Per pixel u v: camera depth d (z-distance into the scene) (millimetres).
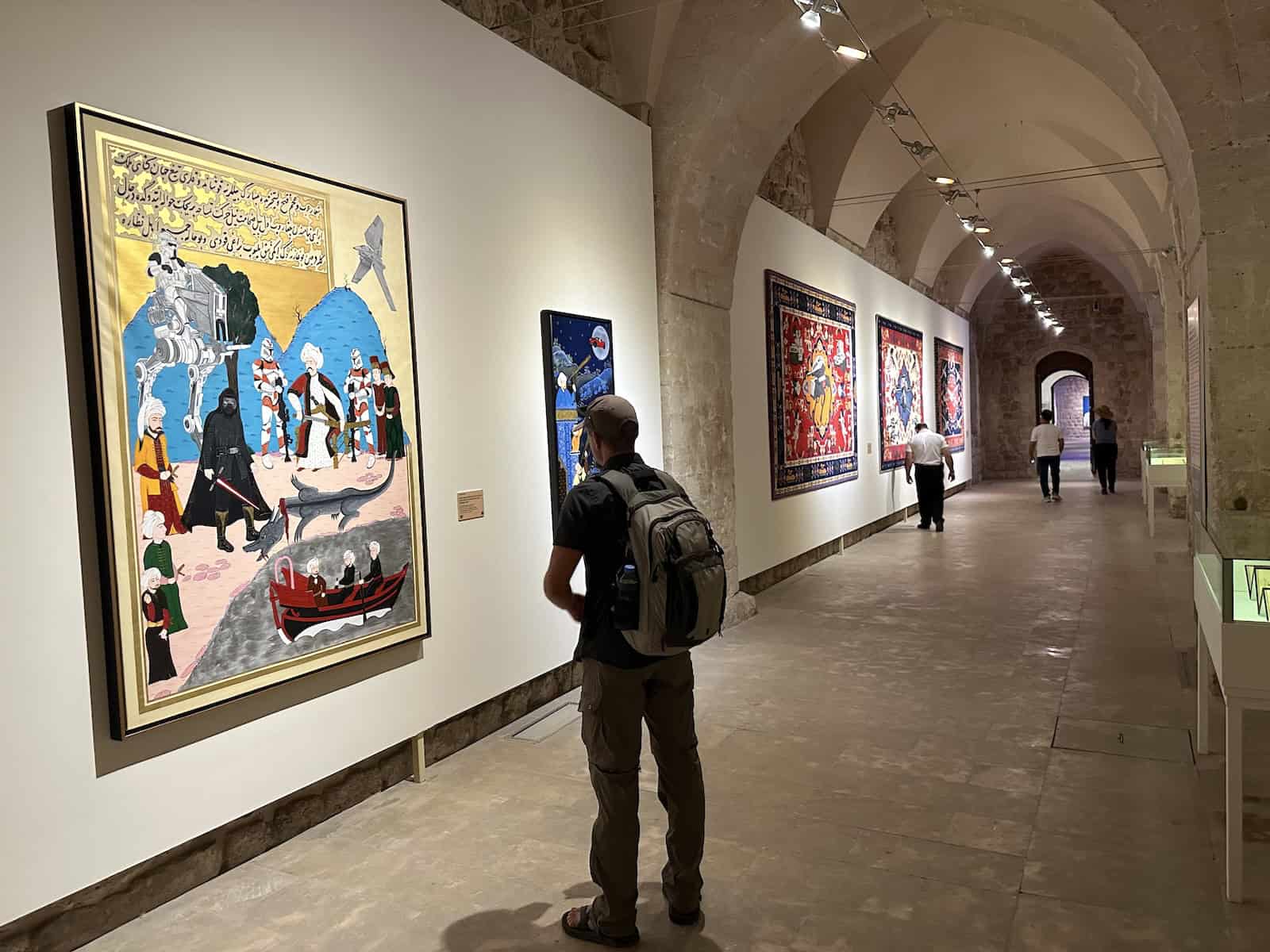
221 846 3240
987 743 4352
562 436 5090
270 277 3264
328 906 2996
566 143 5262
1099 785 3814
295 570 3346
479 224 4496
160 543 2865
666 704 2770
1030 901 2893
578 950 2697
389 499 3777
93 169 2680
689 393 6711
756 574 8234
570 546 2656
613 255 5754
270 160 3264
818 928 2771
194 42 3059
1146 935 2686
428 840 3463
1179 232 8688
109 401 2719
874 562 9805
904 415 13586
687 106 6352
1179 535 10977
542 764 4242
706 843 3381
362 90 3773
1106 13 5027
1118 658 5754
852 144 10172
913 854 3248
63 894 2650
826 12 5258
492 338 4570
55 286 2662
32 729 2584
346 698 3648
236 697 3109
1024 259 21312
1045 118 10789
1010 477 22516
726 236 7109
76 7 2705
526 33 5508
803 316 9398
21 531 2570
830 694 5199
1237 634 2775
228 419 3094
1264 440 4891
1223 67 4801
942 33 8922
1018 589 8047
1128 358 21500
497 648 4566
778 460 8703
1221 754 4105
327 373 3492
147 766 2893
